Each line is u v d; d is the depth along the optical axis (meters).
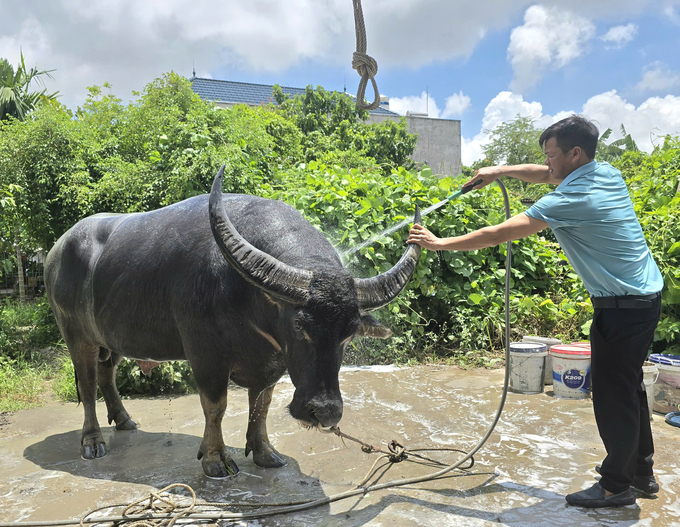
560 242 3.37
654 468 3.69
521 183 25.72
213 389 3.64
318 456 4.04
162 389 6.09
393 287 3.05
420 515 3.08
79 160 8.72
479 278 7.71
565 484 3.47
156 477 3.72
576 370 5.41
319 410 2.71
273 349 3.47
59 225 8.94
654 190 7.50
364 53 3.39
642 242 3.23
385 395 5.58
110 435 4.66
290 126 15.30
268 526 2.99
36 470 3.88
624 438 3.12
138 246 3.97
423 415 4.93
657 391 4.96
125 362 5.98
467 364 6.95
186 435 4.63
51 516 3.14
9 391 6.00
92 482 3.65
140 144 9.60
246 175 7.50
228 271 3.43
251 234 3.50
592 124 3.27
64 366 6.62
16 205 8.46
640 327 3.10
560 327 7.46
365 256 7.30
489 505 3.19
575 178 3.22
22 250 11.91
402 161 23.47
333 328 2.79
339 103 23.25
